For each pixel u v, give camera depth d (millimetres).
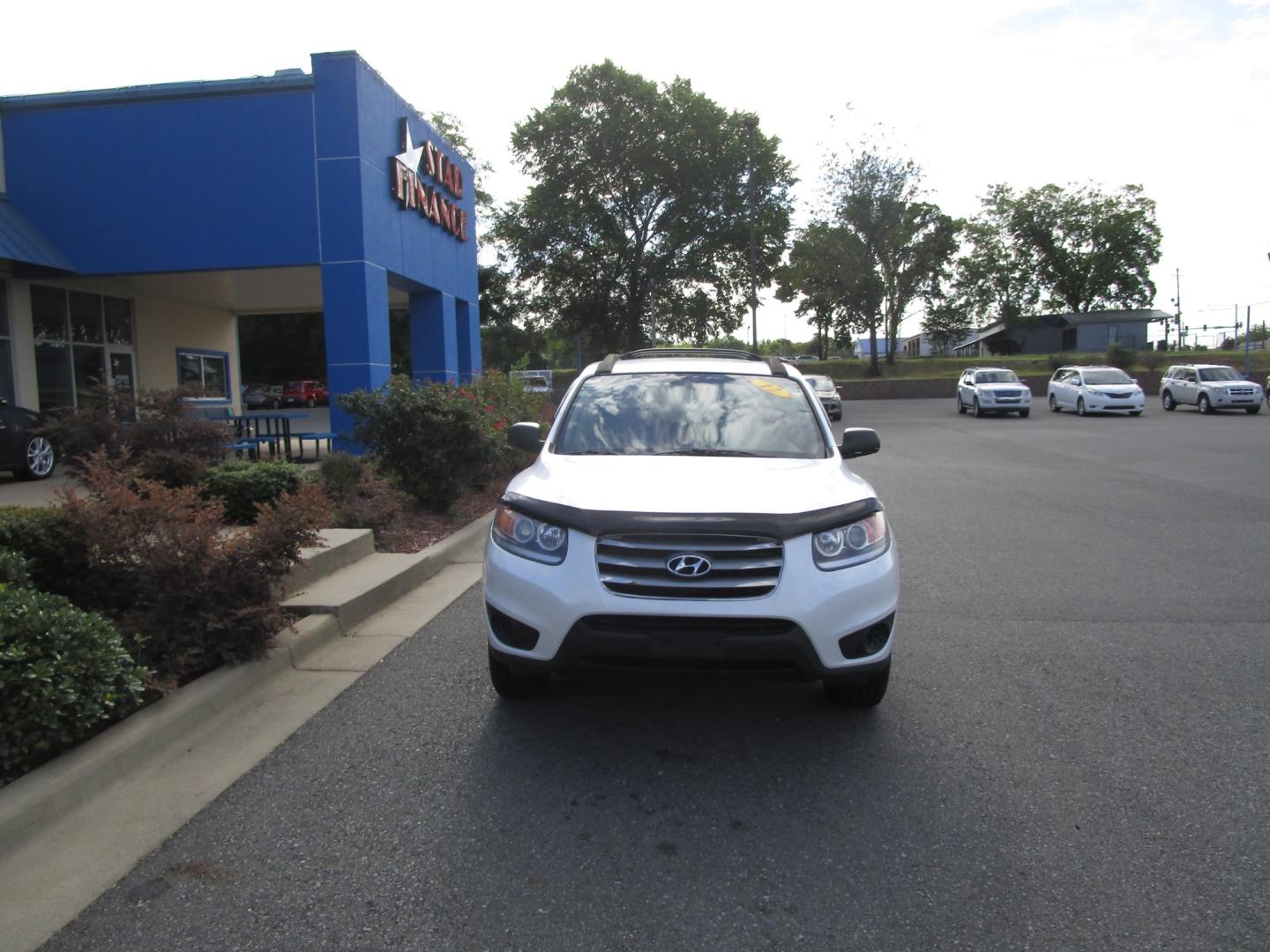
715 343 52312
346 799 3598
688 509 3855
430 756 3994
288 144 13469
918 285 48844
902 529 9820
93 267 13742
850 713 4504
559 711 4516
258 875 3045
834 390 29453
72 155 13625
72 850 3203
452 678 5000
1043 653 5465
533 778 3783
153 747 3941
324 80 13359
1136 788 3686
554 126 41156
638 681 4945
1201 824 3387
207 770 3859
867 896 2930
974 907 2861
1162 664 5250
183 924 2779
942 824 3402
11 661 3521
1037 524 10055
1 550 4664
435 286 17344
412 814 3479
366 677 5023
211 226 13625
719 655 3701
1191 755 4008
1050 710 4539
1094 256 64625
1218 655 5410
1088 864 3115
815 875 3051
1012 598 6828
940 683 4945
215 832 3332
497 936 2713
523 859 3148
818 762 3949
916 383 46719
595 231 43656
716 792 3668
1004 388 29969
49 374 15414
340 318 13688
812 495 4074
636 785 3721
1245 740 4164
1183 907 2852
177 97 13461
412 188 15578
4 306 14328
